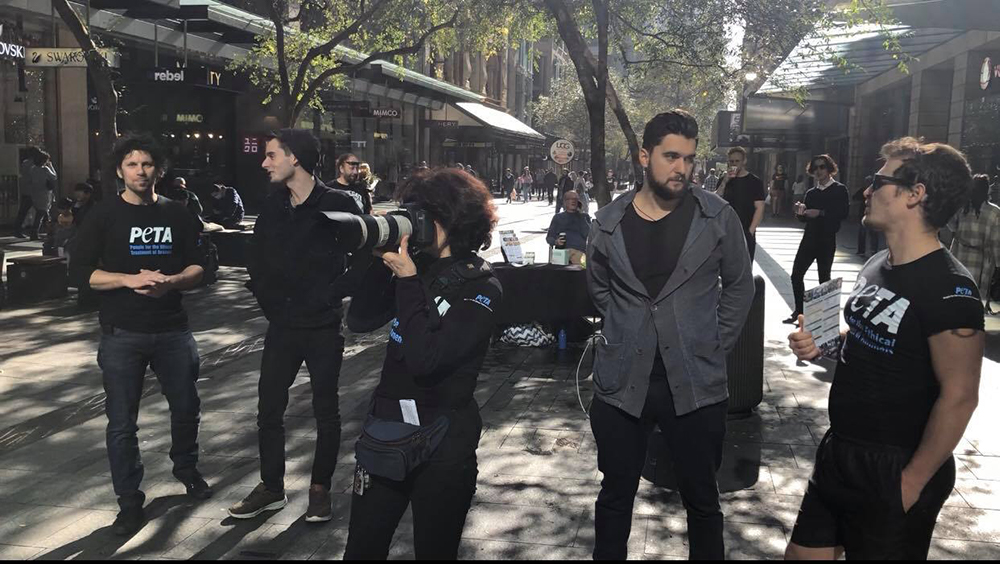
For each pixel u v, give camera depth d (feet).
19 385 21.53
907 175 7.54
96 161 67.62
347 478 15.35
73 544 12.59
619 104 29.68
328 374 13.30
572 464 16.14
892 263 7.89
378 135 115.44
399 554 12.34
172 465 15.88
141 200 13.53
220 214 49.96
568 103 186.91
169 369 13.82
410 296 8.49
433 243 8.82
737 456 16.56
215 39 68.90
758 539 12.84
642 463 10.41
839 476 7.98
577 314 26.02
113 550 12.40
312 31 48.73
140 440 17.26
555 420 19.03
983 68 57.82
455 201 8.71
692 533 10.28
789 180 141.18
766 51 35.17
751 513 13.83
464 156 158.40
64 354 25.03
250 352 25.85
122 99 68.59
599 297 10.64
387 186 93.66
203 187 78.33
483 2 41.75
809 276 45.16
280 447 13.69
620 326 10.18
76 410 19.43
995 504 14.07
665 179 9.71
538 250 58.85
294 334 13.28
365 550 8.61
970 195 7.54
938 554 12.24
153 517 13.58
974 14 33.12
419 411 8.58
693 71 37.11
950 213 7.52
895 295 7.62
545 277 25.98
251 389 21.43
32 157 55.52
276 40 46.01
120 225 13.32
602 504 10.40
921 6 32.35
